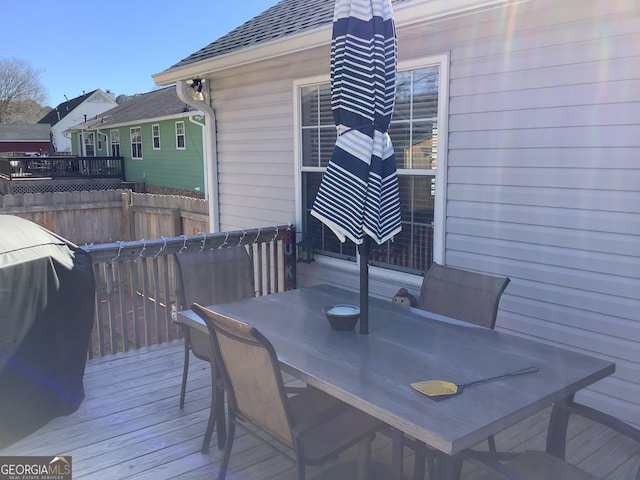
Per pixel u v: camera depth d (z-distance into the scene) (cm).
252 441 271
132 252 381
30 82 3544
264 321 250
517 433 279
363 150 215
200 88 542
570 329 304
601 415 185
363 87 216
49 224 846
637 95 266
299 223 475
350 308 247
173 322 408
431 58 351
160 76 545
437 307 283
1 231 283
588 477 171
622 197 276
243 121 527
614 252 282
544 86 299
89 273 313
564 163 296
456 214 351
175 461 254
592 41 278
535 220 312
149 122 1733
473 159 337
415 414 157
